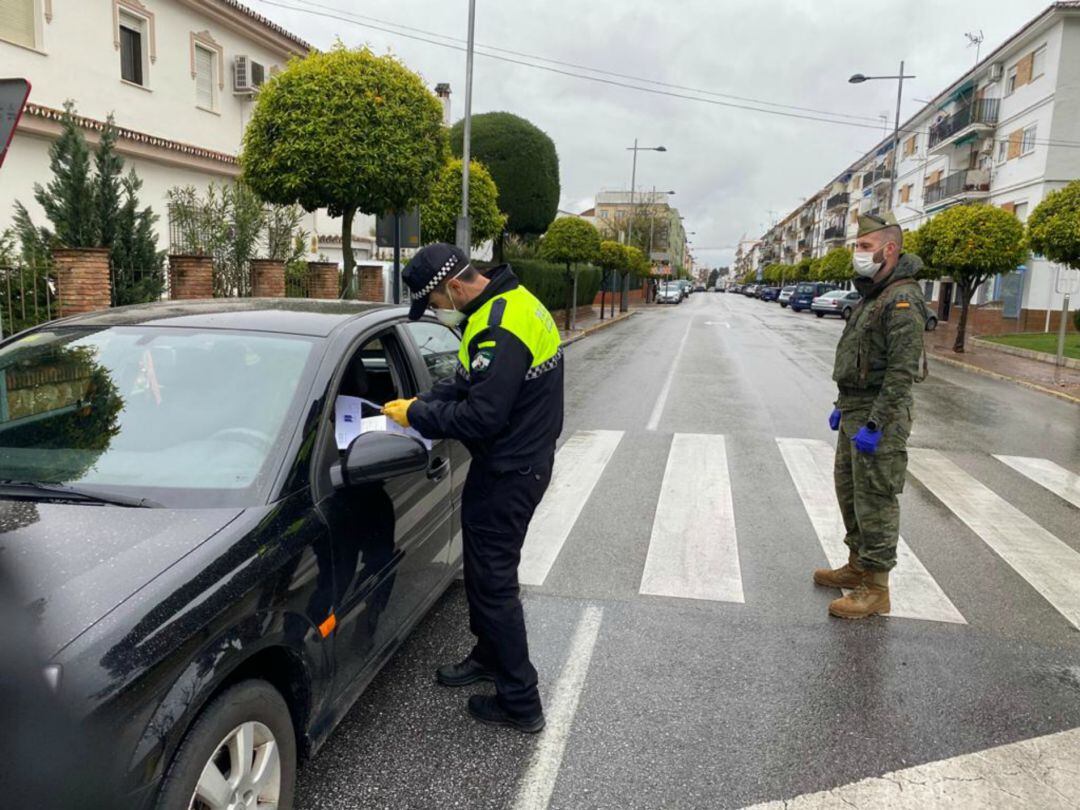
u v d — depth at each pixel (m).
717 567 4.64
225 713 1.94
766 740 2.94
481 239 18.34
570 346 19.31
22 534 2.05
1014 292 26.78
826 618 3.99
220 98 18.11
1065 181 27.22
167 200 15.41
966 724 3.07
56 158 8.78
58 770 1.57
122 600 1.82
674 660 3.53
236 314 3.17
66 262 7.77
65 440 2.56
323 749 2.82
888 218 3.86
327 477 2.59
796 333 24.66
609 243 28.78
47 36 13.23
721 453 7.57
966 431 9.15
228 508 2.27
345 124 9.80
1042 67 27.83
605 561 4.71
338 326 3.10
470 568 2.92
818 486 6.41
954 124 34.28
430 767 2.73
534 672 2.98
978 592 4.34
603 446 7.85
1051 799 2.63
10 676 1.62
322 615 2.37
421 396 3.00
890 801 2.61
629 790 2.64
